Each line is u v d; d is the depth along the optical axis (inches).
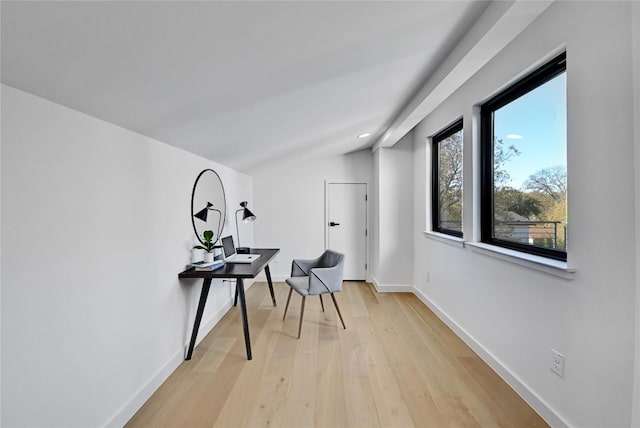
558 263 68.2
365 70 78.3
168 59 49.1
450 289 126.3
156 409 75.0
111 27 37.9
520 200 88.0
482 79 99.0
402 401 77.7
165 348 89.1
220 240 138.2
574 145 62.0
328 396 79.8
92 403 60.7
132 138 74.4
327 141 153.4
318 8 46.3
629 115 51.1
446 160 146.0
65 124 54.3
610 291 54.5
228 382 86.4
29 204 47.8
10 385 45.3
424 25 62.9
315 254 204.7
